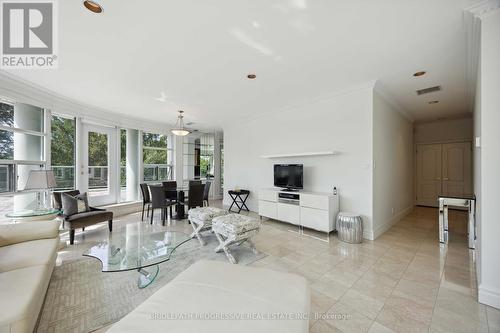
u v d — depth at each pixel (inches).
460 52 100.7
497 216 71.0
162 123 256.2
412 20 79.6
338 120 154.9
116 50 99.3
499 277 71.1
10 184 135.3
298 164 173.2
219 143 325.1
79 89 148.4
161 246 100.0
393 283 87.9
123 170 228.1
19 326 46.1
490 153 71.6
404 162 204.8
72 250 123.0
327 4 72.0
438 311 70.7
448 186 237.8
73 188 184.4
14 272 62.7
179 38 90.1
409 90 149.6
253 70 119.3
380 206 150.5
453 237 144.6
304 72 121.8
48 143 157.6
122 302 76.2
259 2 70.9
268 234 152.9
